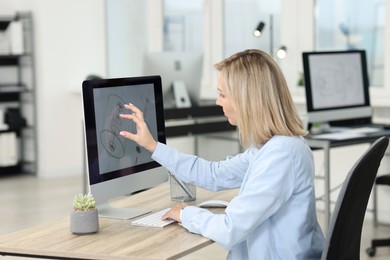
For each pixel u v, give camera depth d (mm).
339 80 4414
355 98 4500
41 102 6801
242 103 2035
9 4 6930
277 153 1999
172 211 2246
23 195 5969
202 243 2010
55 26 6770
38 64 6785
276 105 2031
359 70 4527
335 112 4387
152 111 2643
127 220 2312
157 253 1907
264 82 2029
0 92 6723
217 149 6172
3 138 6809
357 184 1853
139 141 2375
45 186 6379
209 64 6242
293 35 5480
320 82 4324
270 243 2037
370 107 4582
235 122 2131
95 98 2357
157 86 2676
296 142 2039
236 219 1963
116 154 2443
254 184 1979
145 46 6809
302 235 2037
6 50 6789
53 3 6742
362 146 4910
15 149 6910
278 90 2043
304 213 2037
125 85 2506
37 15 6738
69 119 6934
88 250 1943
